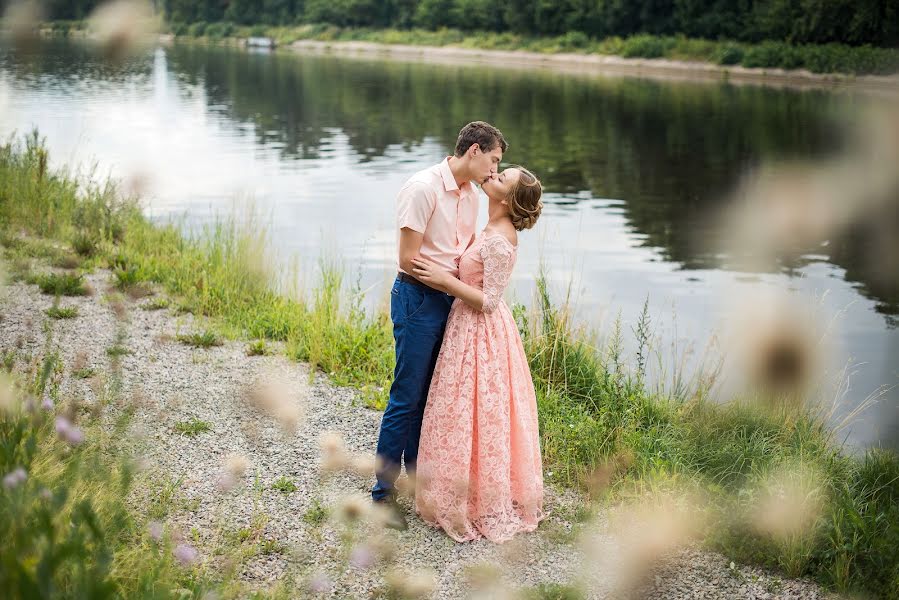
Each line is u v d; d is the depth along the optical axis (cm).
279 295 734
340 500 388
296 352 581
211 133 2297
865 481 435
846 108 3055
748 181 1748
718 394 531
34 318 593
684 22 5241
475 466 378
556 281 988
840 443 509
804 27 4453
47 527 210
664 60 5212
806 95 3556
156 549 281
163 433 438
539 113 2948
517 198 372
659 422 496
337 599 312
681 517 370
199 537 344
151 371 523
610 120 2786
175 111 2773
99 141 1948
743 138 2398
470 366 374
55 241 816
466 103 3247
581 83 4200
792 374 406
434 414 377
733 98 3466
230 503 376
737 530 370
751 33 4881
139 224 905
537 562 354
